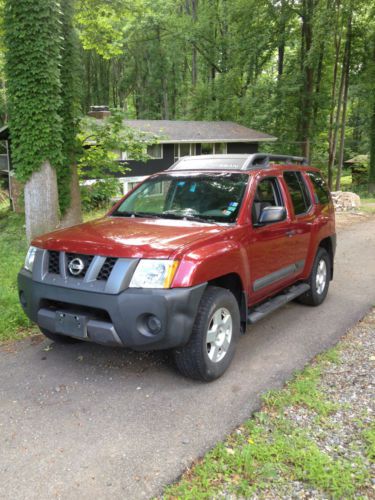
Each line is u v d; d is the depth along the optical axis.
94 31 13.89
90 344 4.77
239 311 4.32
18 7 8.00
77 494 2.58
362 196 30.53
